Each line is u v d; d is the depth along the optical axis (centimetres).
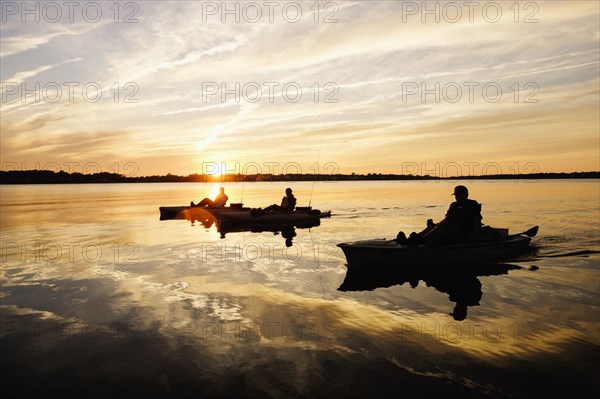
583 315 591
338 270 902
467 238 952
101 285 778
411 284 778
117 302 675
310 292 729
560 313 602
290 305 657
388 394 391
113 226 1723
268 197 4059
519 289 729
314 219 1866
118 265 952
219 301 679
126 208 2739
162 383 416
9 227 1680
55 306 655
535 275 824
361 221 1800
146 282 799
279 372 436
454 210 958
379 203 2891
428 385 406
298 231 1537
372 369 440
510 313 607
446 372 431
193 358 470
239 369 443
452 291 727
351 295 709
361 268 907
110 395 394
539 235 1283
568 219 1705
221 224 1778
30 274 866
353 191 5225
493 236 998
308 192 5066
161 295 713
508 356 466
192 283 791
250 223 1775
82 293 726
